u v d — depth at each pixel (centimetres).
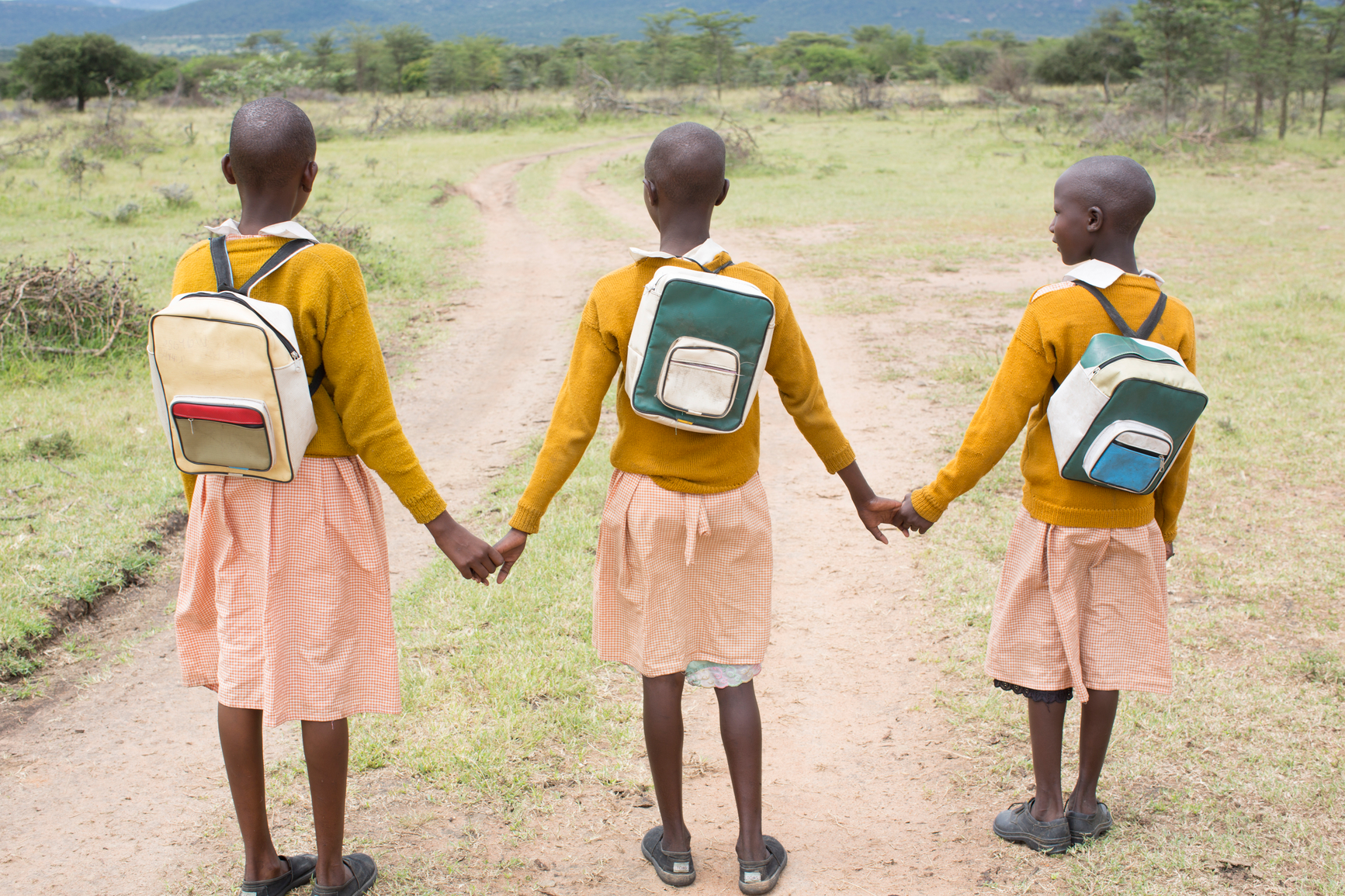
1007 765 306
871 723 336
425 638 384
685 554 241
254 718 235
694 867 260
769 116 3878
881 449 616
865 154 2498
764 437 656
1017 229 1460
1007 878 256
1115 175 246
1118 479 235
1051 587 253
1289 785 287
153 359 213
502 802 290
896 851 270
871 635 396
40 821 288
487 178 2167
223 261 218
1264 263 1161
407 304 1057
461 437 666
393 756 309
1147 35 2967
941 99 4300
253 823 241
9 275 837
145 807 295
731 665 250
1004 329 909
